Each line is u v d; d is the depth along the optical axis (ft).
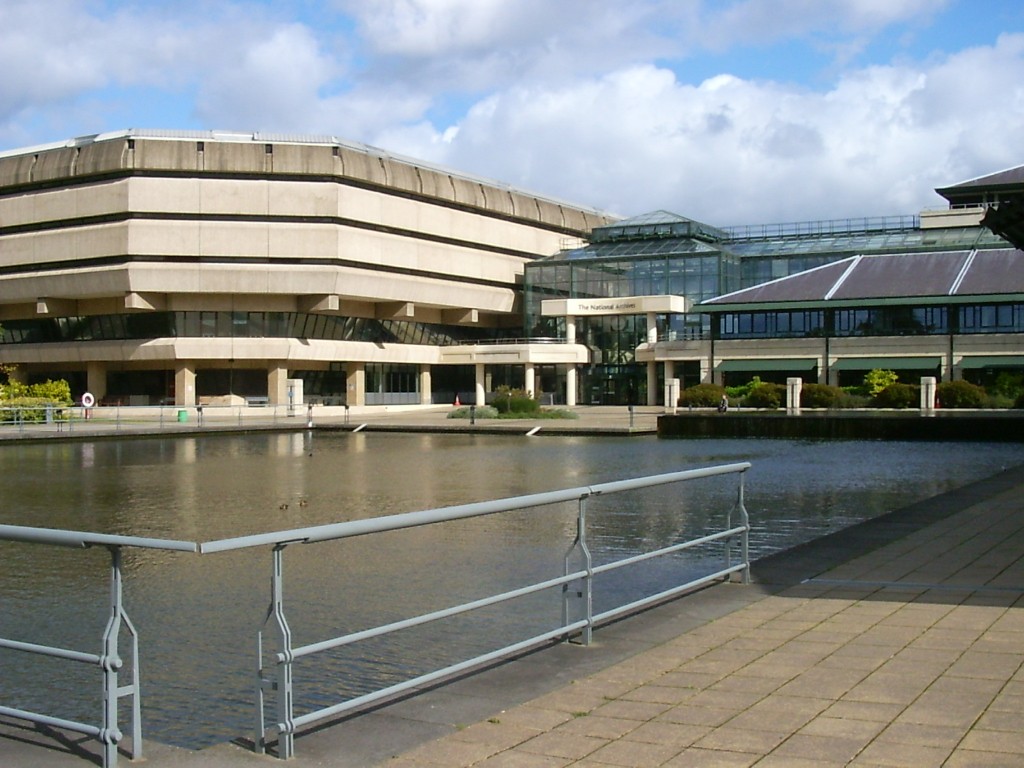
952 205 293.23
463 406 304.09
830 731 19.94
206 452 143.33
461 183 312.29
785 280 249.14
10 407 178.29
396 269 289.94
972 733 19.62
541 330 302.25
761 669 24.66
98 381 277.64
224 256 263.29
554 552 54.03
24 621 41.88
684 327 279.90
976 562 40.16
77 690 33.12
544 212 344.90
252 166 264.52
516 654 26.89
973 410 187.52
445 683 24.27
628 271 287.07
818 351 235.40
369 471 111.75
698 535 61.26
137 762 19.69
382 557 52.29
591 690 23.26
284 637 19.90
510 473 108.37
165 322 266.77
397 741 20.33
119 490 92.94
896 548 43.78
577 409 264.11
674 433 170.60
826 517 70.03
